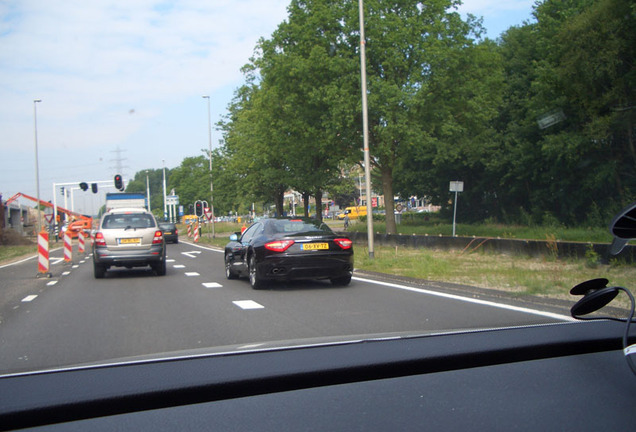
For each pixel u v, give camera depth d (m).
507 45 41.41
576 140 29.34
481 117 28.30
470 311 7.86
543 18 32.34
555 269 12.83
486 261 16.33
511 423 1.81
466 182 49.97
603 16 24.98
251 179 37.00
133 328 7.13
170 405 1.96
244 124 37.06
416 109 25.89
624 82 25.44
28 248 41.03
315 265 10.89
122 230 14.71
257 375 2.10
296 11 28.23
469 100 27.58
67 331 7.00
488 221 45.69
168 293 11.19
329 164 33.38
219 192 42.22
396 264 16.27
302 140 29.88
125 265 14.98
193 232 43.94
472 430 1.76
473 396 2.04
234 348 2.59
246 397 2.04
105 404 1.87
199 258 23.42
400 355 2.43
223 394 2.04
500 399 2.02
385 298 9.55
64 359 5.31
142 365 2.23
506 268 13.95
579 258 14.29
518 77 40.16
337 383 2.21
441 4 26.33
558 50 27.81
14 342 6.31
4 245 47.41
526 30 40.28
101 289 12.27
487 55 28.16
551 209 38.19
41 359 5.32
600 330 2.98
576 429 1.77
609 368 2.34
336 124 25.98
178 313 8.39
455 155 40.94
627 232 1.80
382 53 25.86
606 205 30.80
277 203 39.38
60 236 56.19
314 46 26.55
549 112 30.95
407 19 25.89
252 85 39.91
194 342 6.12
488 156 41.94
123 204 37.12
